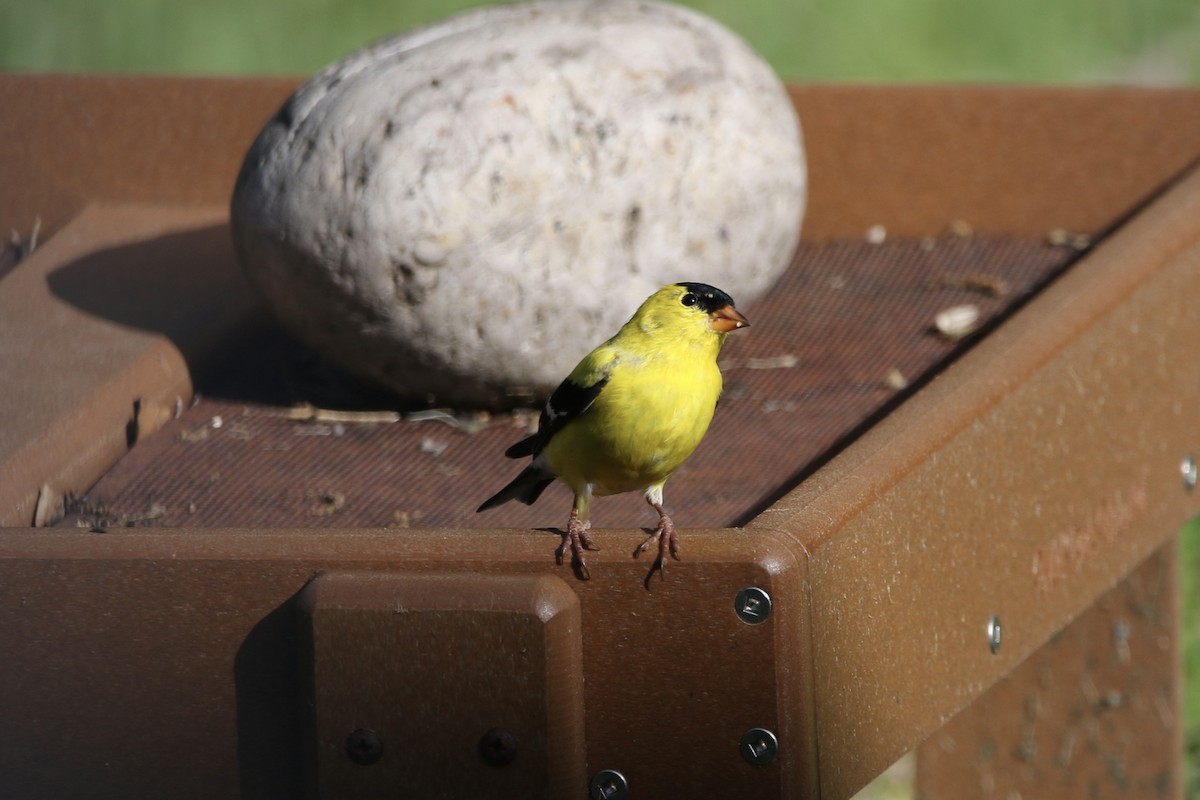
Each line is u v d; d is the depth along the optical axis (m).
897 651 7.47
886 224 13.46
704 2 26.56
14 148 13.47
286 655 6.70
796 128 11.41
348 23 25.28
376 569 6.56
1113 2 28.41
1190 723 14.12
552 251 10.05
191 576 6.67
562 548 6.46
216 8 25.44
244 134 13.32
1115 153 13.00
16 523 8.78
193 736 6.82
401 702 6.48
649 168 10.29
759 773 6.52
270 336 11.91
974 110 13.17
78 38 24.42
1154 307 10.13
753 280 11.06
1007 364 8.70
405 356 10.22
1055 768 12.36
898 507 7.44
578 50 10.46
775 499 8.98
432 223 9.80
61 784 6.88
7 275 11.98
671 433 7.39
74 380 10.07
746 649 6.44
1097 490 9.48
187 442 10.20
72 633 6.75
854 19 26.77
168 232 12.82
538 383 10.39
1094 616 12.12
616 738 6.58
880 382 10.73
